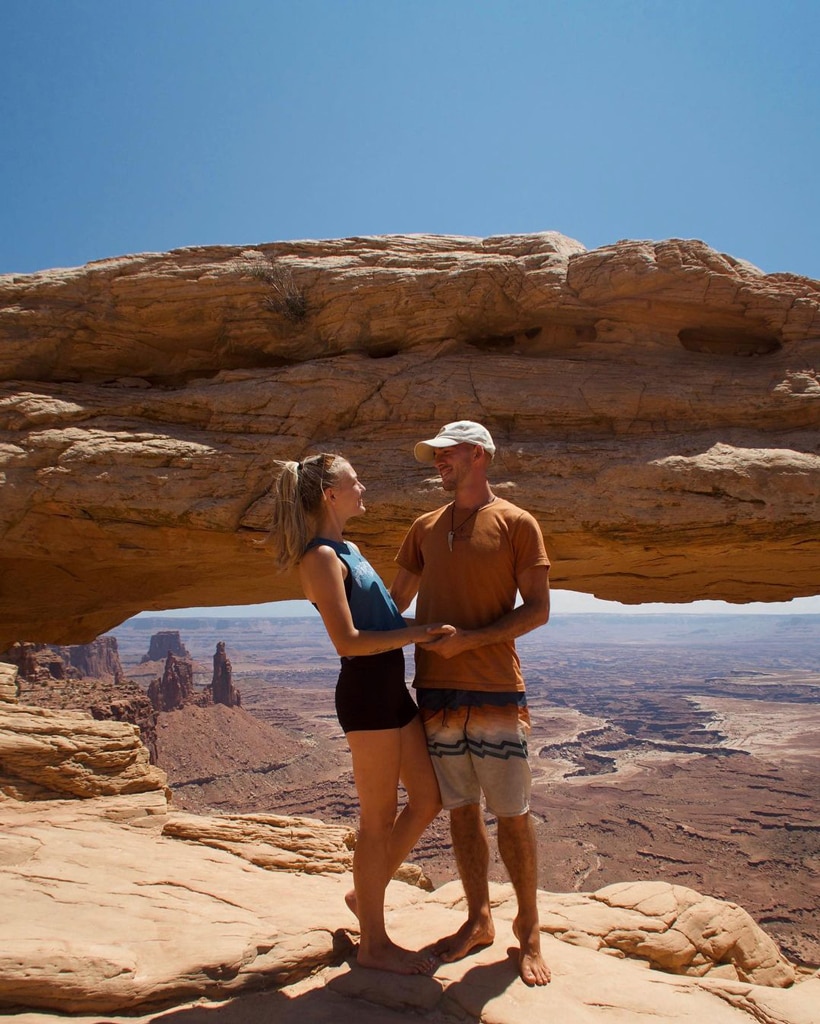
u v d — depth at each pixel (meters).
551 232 11.05
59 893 4.32
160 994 3.15
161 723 83.75
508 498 9.33
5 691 10.32
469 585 3.77
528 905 3.61
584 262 10.15
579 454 9.52
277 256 11.13
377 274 10.55
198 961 3.32
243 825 7.73
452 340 10.57
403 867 9.02
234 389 10.44
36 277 11.30
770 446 9.29
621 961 4.05
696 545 9.30
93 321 11.05
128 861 5.51
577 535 9.31
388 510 9.56
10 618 13.06
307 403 10.17
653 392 9.75
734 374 9.84
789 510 8.89
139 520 9.95
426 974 3.51
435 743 3.72
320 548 3.48
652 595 12.96
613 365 10.14
